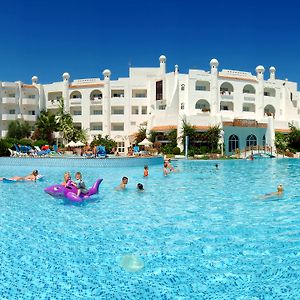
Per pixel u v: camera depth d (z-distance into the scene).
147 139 54.06
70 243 8.42
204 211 11.99
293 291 5.94
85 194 14.49
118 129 64.06
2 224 10.23
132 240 8.66
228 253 7.73
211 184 19.31
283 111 64.25
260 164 34.94
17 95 63.59
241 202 13.71
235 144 54.59
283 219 10.76
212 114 57.16
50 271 6.77
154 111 57.25
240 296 5.78
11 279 6.43
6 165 31.52
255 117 61.28
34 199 14.28
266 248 8.02
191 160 40.97
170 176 23.55
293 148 55.91
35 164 31.00
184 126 50.16
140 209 12.36
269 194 15.55
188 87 57.12
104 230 9.57
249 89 62.81
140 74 64.12
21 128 60.50
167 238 8.82
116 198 14.65
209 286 6.16
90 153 39.88
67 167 30.09
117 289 6.05
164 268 6.92
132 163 31.61
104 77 62.75
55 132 61.66
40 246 8.20
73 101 64.38
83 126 63.81
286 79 69.69
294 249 7.93
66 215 11.39
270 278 6.45
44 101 66.50
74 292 5.95
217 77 58.38
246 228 9.73
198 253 7.73
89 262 7.22
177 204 13.33
